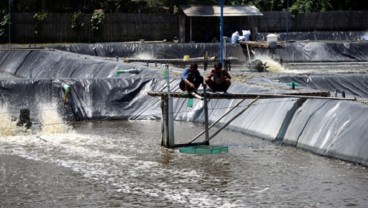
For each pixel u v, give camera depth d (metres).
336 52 96.81
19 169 34.41
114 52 91.88
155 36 106.75
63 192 30.02
